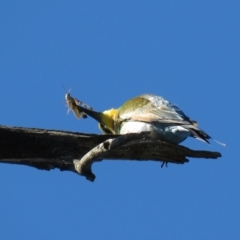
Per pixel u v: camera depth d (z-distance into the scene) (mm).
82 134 10750
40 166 10914
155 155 11836
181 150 11750
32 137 10453
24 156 10469
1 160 10414
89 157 10023
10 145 10352
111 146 9875
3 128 10273
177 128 12750
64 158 10656
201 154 12102
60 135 10609
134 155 11703
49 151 10594
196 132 12422
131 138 10383
